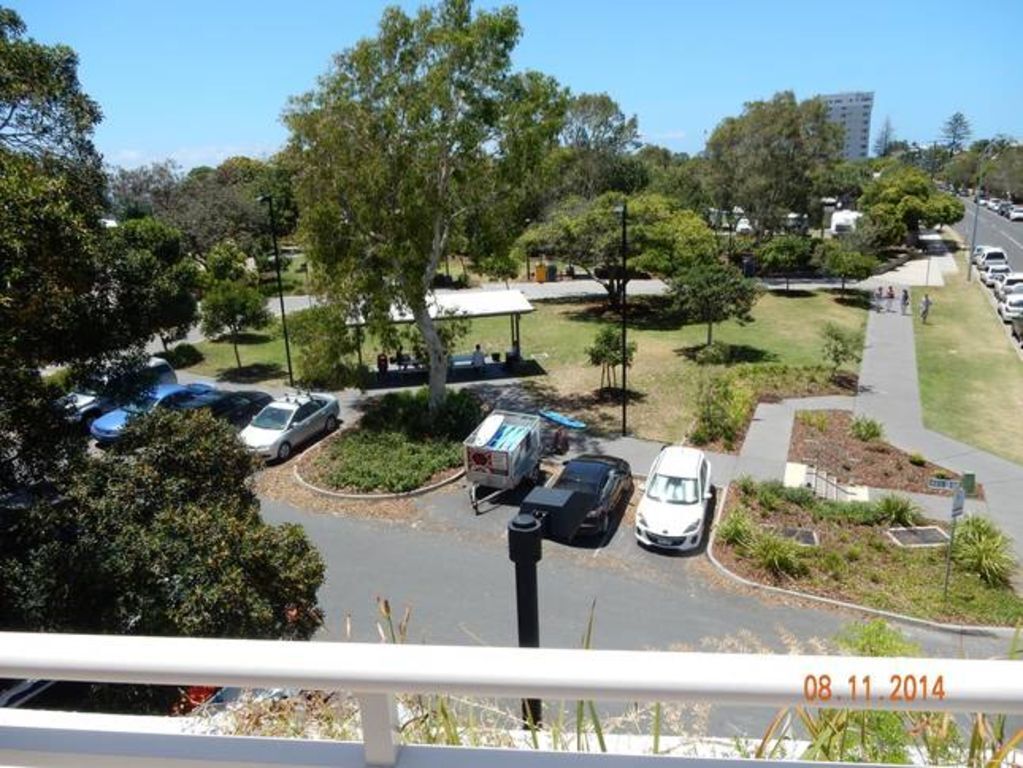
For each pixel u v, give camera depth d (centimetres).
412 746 164
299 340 2417
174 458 1209
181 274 3434
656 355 3459
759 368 3130
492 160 2336
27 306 1071
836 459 2303
